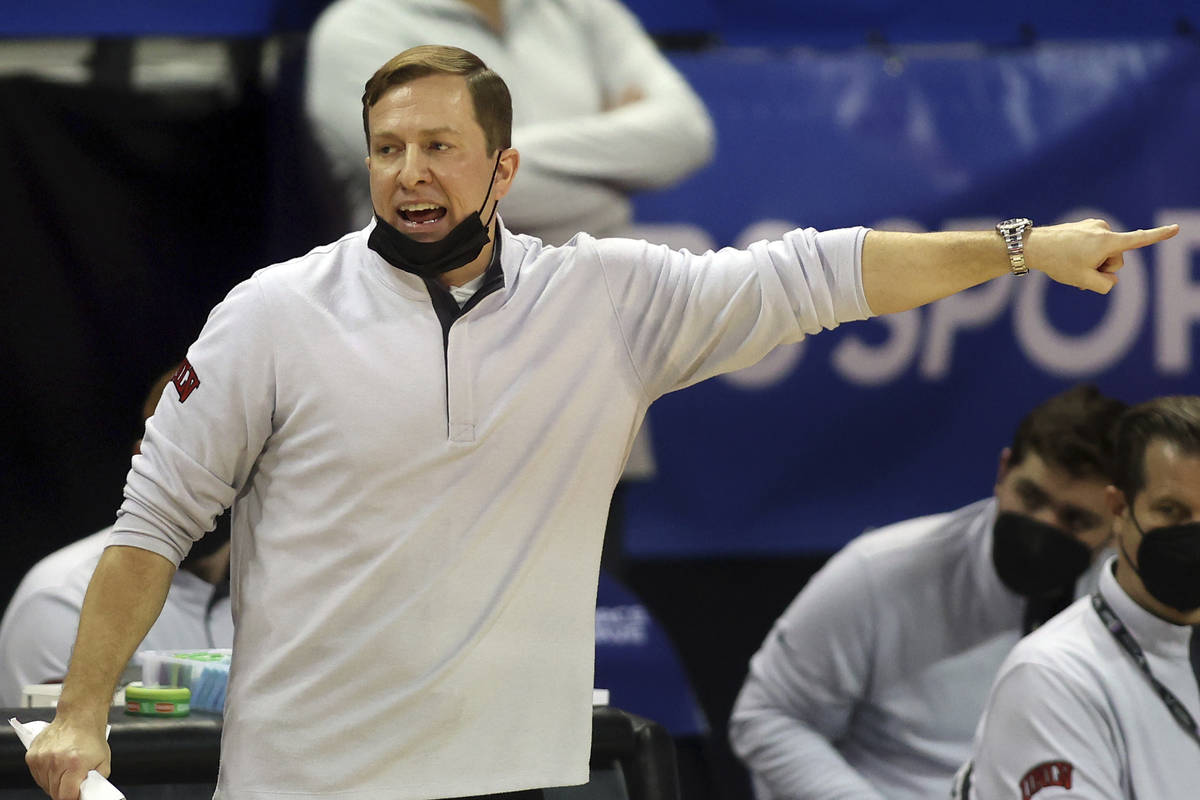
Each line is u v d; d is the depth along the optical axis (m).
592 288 6.14
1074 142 13.70
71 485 13.41
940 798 12.46
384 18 13.09
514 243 6.21
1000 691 8.95
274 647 5.76
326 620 5.68
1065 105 13.70
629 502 13.48
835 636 12.69
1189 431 8.59
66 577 10.24
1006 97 13.68
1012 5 13.90
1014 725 8.78
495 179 6.05
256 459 6.01
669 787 7.45
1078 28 13.95
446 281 6.02
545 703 5.85
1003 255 5.88
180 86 13.30
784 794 12.55
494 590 5.76
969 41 13.84
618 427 6.12
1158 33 14.00
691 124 13.31
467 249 5.88
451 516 5.73
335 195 13.05
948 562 12.63
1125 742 8.64
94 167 13.28
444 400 5.78
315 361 5.79
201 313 13.54
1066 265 5.79
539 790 5.89
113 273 13.38
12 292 13.23
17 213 13.21
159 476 5.80
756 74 13.52
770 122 13.48
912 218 13.63
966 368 13.64
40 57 13.15
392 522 5.71
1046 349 13.66
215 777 6.92
